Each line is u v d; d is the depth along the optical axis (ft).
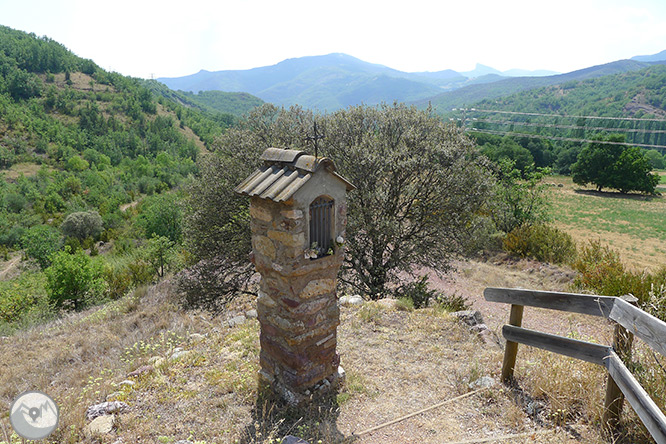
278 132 53.06
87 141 422.00
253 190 14.58
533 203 78.07
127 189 303.27
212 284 51.96
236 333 23.97
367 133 47.62
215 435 13.84
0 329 48.34
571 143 266.16
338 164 45.93
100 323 42.80
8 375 26.94
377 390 16.63
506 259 67.56
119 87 596.70
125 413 15.42
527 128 289.12
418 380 17.29
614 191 211.61
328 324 15.98
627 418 11.44
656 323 9.20
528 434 12.34
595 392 12.85
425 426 13.82
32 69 578.25
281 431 13.87
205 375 18.24
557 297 13.20
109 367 23.79
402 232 44.57
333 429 14.01
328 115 51.52
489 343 20.83
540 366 15.44
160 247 79.77
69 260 66.80
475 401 14.93
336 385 16.78
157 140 460.96
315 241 14.84
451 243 46.70
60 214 231.50
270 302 15.57
